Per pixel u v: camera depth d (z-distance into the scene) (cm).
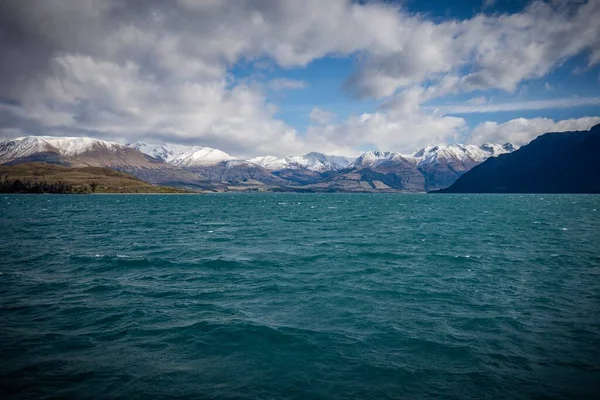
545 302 2269
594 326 1881
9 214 9769
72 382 1319
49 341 1662
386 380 1357
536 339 1723
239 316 1997
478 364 1484
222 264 3375
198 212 11600
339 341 1686
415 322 1927
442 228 6638
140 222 7838
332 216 9962
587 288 2584
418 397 1252
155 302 2241
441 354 1567
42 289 2519
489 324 1903
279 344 1652
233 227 6869
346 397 1248
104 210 12081
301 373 1405
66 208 12975
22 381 1318
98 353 1552
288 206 16225
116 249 4225
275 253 3972
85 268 3200
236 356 1538
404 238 5231
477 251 4106
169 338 1705
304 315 2023
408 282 2739
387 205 17138
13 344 1625
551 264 3403
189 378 1361
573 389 1309
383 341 1691
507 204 17188
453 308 2152
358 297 2356
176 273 3020
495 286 2636
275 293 2439
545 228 6550
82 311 2067
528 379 1375
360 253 3972
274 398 1235
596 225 7062
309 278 2855
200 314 2030
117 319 1944
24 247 4331
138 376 1369
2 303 2202
